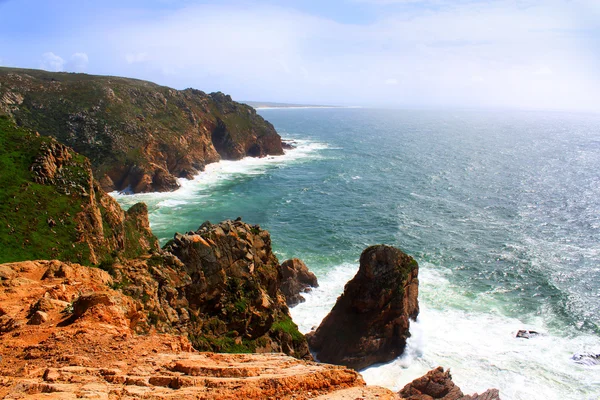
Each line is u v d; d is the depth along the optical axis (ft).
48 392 40.27
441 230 254.88
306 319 160.97
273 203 324.39
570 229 253.44
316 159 525.75
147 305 89.20
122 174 367.25
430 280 190.29
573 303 170.71
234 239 120.57
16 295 72.38
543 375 129.49
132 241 184.96
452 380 125.90
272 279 129.08
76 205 164.66
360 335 136.46
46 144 181.88
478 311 165.07
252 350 108.99
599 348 141.90
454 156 537.65
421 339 145.18
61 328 59.36
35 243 141.79
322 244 236.63
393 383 128.57
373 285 139.54
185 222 278.46
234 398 39.40
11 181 161.17
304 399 39.88
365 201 324.39
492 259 212.23
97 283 82.53
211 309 110.73
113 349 53.11
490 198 323.57
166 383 43.21
